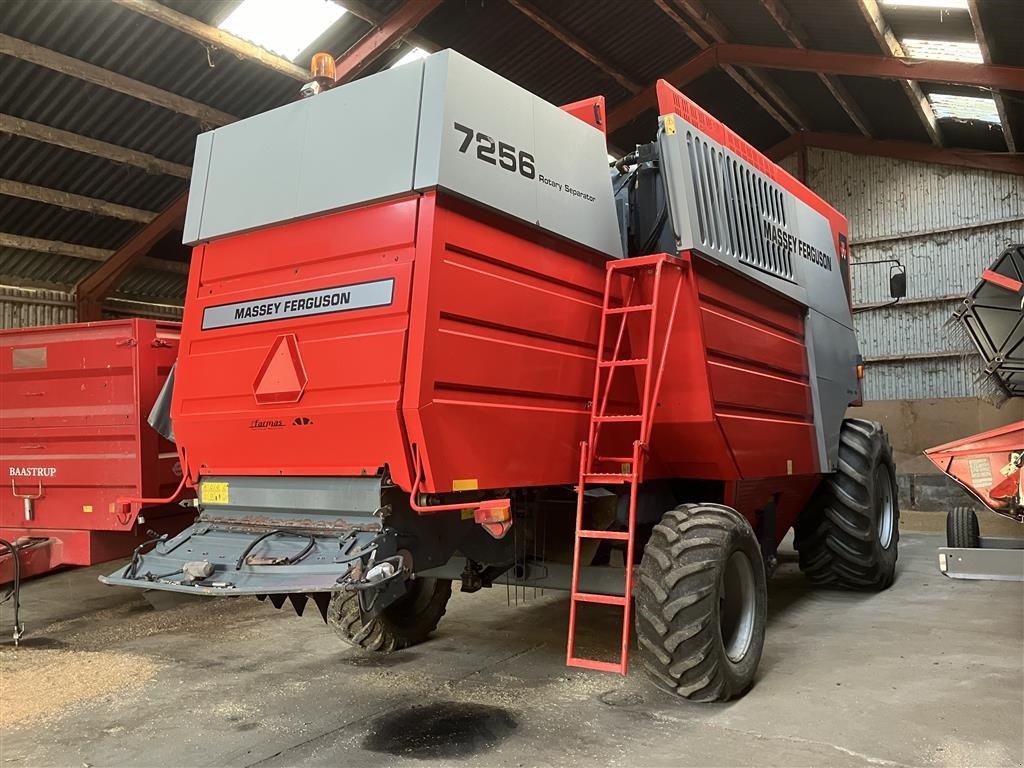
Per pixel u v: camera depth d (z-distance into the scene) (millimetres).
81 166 10219
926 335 14008
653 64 12523
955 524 6762
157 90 9359
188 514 5984
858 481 5977
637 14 11234
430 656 4719
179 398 3986
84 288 11953
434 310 3158
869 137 14492
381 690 4098
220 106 10078
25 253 11148
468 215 3357
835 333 6098
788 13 10508
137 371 5535
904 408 13305
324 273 3496
